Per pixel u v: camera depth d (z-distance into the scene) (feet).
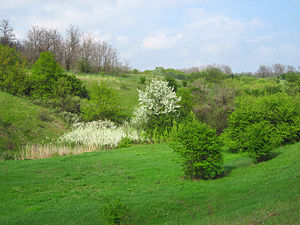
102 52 261.03
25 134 80.89
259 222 19.58
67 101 115.55
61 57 243.40
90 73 232.94
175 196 32.65
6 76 118.11
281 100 70.28
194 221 24.68
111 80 190.19
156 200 31.32
